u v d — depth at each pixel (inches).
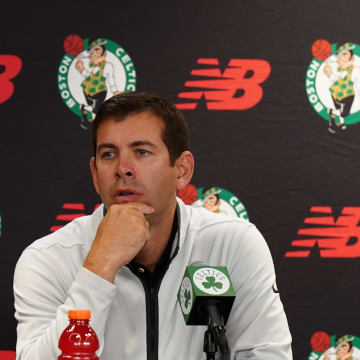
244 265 267.0
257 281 262.4
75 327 189.6
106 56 379.2
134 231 224.4
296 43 383.9
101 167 238.1
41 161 370.6
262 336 251.8
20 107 373.1
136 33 380.5
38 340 225.3
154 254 263.3
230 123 378.0
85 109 376.2
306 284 369.7
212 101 378.3
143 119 235.6
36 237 365.7
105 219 227.5
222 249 271.9
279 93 380.8
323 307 368.2
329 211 375.2
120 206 229.5
